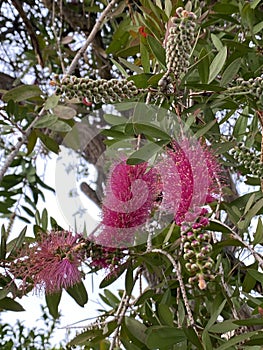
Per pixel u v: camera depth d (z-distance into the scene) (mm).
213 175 565
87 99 545
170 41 557
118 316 658
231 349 535
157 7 731
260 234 587
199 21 805
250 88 599
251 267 639
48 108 738
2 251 607
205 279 467
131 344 635
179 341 537
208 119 656
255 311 596
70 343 662
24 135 751
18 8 1021
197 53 756
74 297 633
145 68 686
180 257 630
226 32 823
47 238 571
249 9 765
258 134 772
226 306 739
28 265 559
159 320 666
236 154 631
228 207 592
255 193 646
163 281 685
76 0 1150
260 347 541
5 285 606
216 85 606
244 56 771
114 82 542
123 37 874
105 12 810
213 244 579
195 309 726
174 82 584
